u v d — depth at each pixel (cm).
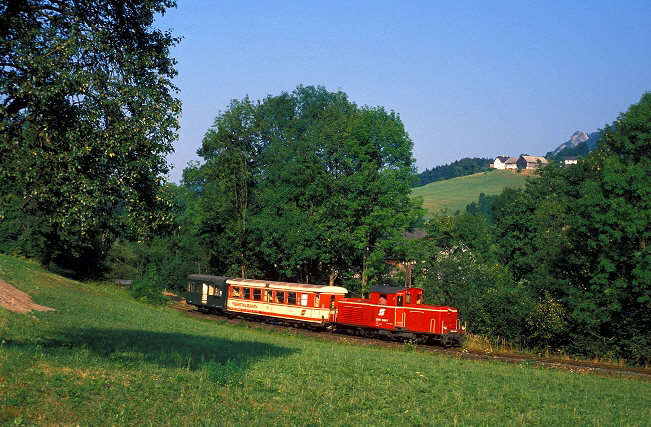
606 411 1620
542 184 7006
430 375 2053
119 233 1467
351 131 5025
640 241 3434
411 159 5131
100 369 1432
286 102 6706
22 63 1215
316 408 1352
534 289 3875
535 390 1903
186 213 6969
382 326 3544
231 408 1250
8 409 997
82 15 1391
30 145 1281
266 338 3152
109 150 1329
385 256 5294
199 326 3416
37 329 2042
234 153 5825
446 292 4072
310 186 5044
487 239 6600
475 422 1344
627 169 3453
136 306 4306
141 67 1495
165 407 1178
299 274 5575
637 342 3189
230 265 5797
